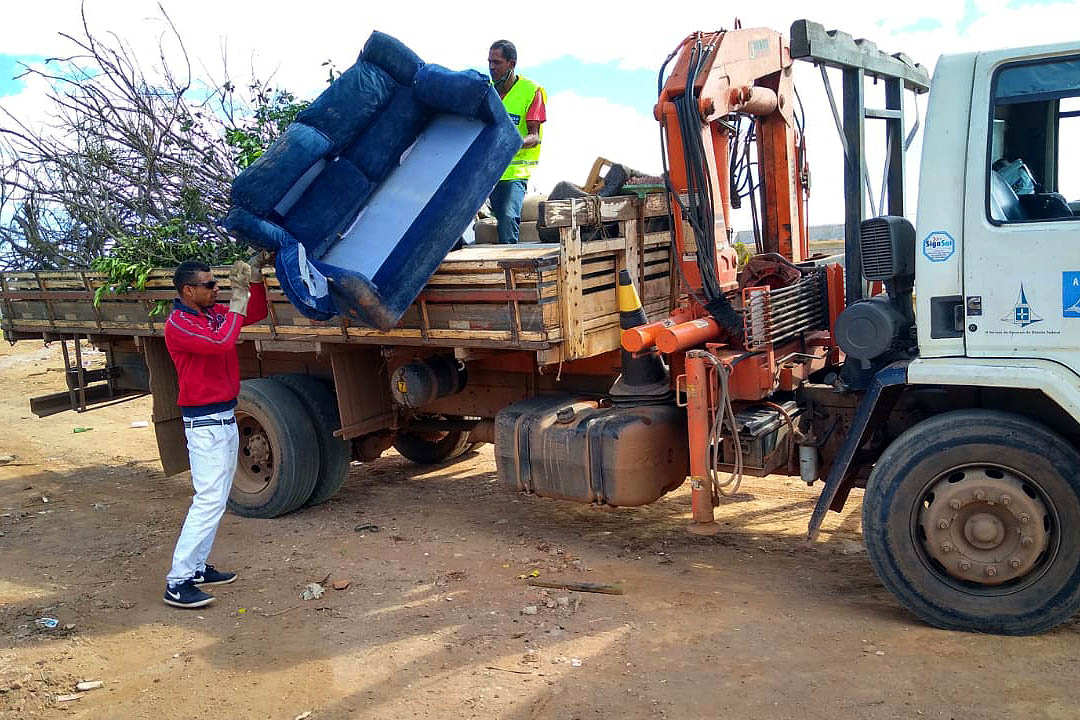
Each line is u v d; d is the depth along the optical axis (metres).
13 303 8.62
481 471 8.27
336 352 6.59
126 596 5.36
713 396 5.20
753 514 6.53
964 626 4.29
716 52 5.16
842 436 5.22
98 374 8.83
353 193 5.76
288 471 6.68
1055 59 4.09
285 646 4.58
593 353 5.58
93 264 7.77
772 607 4.73
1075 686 3.71
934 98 4.30
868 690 3.78
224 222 5.38
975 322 4.27
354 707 3.92
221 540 6.37
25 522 7.10
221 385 5.30
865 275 4.70
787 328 5.36
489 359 6.54
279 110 8.31
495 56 7.32
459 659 4.30
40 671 4.38
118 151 8.87
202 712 3.96
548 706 3.82
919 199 4.35
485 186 5.63
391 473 8.33
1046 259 4.10
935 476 4.30
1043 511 4.12
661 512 6.67
